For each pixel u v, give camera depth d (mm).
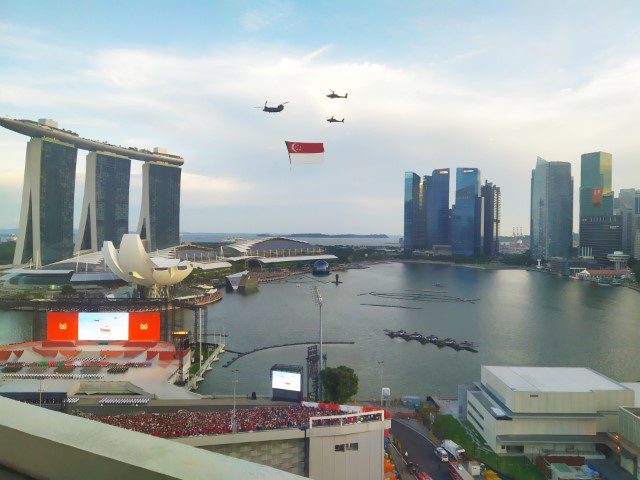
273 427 62125
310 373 100562
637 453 63781
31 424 5762
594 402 72625
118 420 68125
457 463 67188
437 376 114188
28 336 143125
